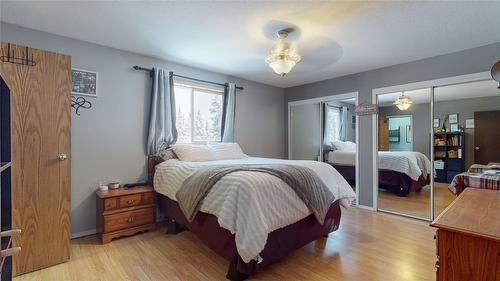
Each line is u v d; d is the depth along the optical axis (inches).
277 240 78.4
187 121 144.6
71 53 104.6
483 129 116.6
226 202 72.6
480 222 38.7
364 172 153.0
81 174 106.7
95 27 95.4
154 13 85.0
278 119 197.9
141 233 109.8
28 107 77.9
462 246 36.5
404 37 103.3
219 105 159.3
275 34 100.9
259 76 165.8
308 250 92.8
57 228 82.7
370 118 150.1
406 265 81.4
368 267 80.3
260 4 79.1
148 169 122.4
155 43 110.7
